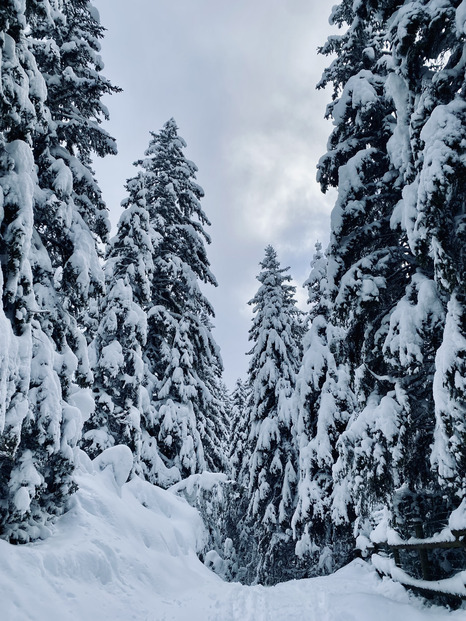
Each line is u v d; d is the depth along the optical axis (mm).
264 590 9578
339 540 13875
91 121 12531
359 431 8516
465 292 6328
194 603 8406
